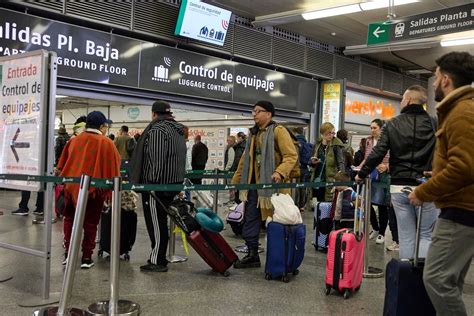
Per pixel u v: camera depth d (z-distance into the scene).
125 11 9.74
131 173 4.67
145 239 6.32
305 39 14.12
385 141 3.83
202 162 11.59
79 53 9.03
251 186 4.29
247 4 11.45
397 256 5.77
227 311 3.54
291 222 4.43
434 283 2.33
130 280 4.31
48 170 3.77
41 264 4.78
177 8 10.59
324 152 7.12
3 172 4.04
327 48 14.88
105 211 5.06
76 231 3.19
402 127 3.74
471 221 2.24
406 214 3.64
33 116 3.80
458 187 2.20
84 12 9.11
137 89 10.07
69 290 3.19
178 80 10.70
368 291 4.18
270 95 12.91
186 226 4.44
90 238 4.66
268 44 12.80
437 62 2.51
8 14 8.09
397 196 3.68
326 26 13.05
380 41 8.80
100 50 9.34
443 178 2.21
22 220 7.55
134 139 10.51
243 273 4.68
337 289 3.99
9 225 7.07
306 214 9.52
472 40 11.38
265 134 4.75
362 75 15.74
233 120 15.57
